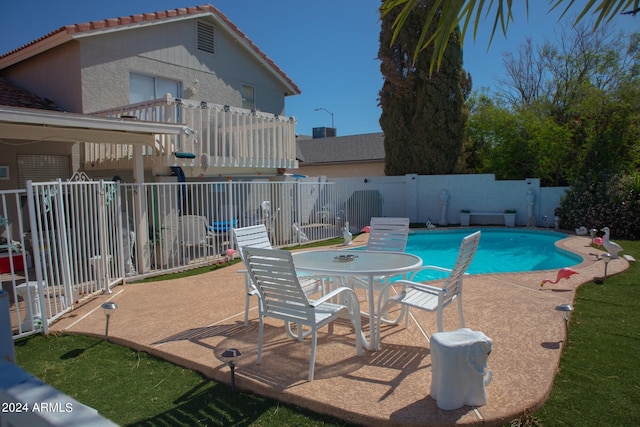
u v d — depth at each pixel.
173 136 10.33
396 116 19.78
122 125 8.20
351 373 4.12
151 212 9.99
